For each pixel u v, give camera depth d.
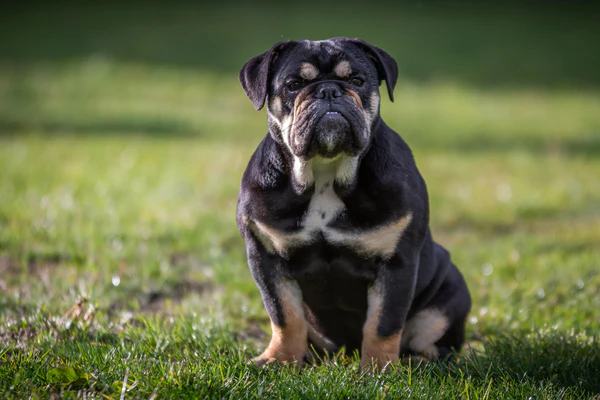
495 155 17.27
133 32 31.19
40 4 35.44
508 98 24.92
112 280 8.05
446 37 32.34
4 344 6.04
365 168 5.63
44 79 24.27
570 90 26.47
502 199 13.21
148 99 22.70
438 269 6.40
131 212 11.00
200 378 5.04
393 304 5.71
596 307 7.74
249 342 6.73
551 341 6.36
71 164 14.46
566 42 32.56
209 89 24.39
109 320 6.96
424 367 5.73
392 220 5.60
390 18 35.09
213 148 16.89
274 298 5.88
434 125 20.67
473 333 7.28
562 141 19.14
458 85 26.34
